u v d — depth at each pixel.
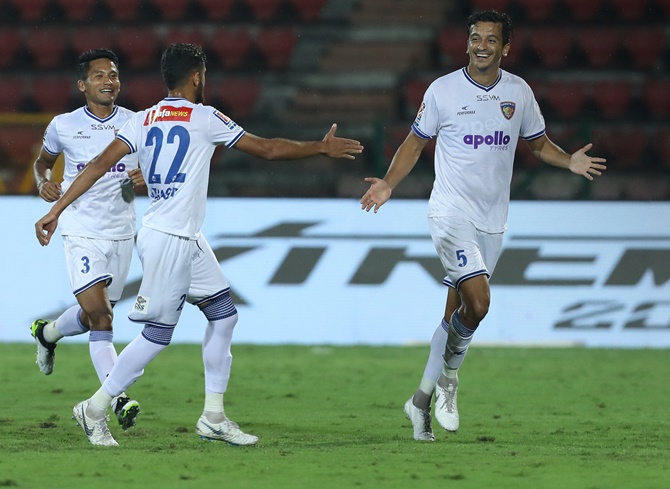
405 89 63.72
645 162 60.38
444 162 24.30
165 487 17.48
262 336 47.78
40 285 47.09
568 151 51.09
